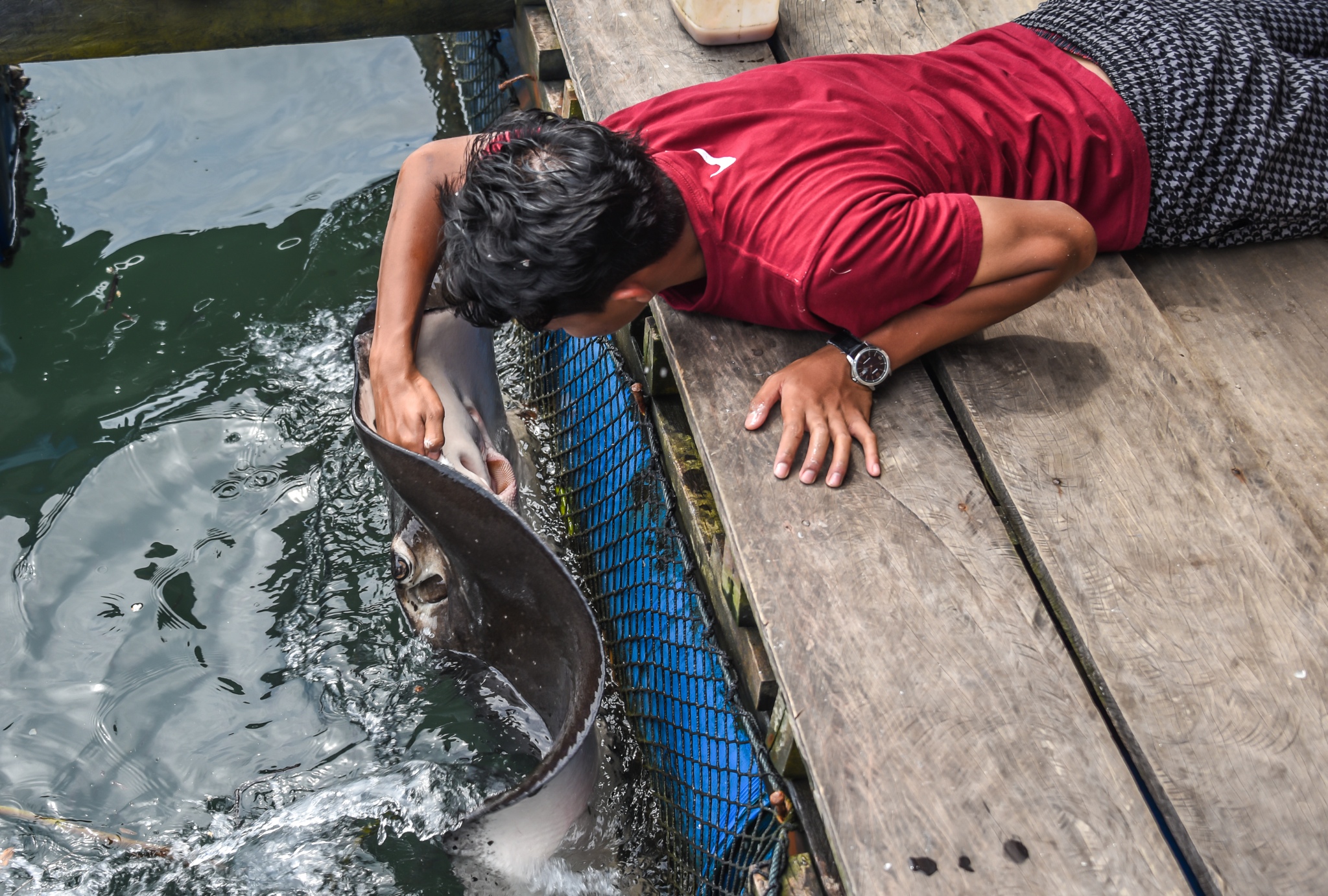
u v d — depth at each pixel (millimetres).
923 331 1932
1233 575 1806
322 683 2465
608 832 2174
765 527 1869
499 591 2016
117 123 3664
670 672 2348
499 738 2318
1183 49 2117
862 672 1712
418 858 2215
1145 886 1510
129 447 2891
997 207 1827
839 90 1970
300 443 2920
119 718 2428
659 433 2488
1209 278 2275
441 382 2178
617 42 2721
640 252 1732
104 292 3227
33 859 2217
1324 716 1654
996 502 1958
